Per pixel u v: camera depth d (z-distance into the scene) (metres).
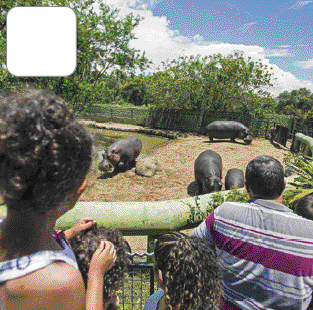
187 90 27.62
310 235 1.53
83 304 0.70
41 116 0.62
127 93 46.59
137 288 3.31
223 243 1.69
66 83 13.12
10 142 0.60
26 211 0.65
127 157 12.89
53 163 0.61
